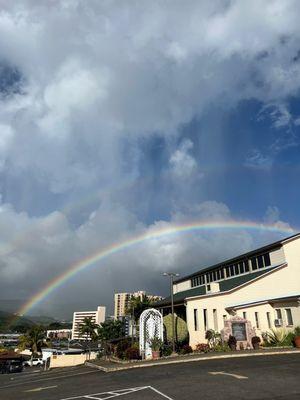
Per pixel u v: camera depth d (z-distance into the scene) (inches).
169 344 1228.5
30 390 717.9
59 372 1198.3
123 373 802.2
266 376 587.2
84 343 4303.6
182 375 668.1
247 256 1512.1
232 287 1344.7
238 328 1123.9
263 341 1144.8
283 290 1327.5
